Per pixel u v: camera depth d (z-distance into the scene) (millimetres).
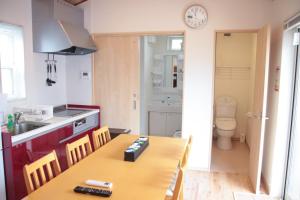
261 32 3201
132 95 4039
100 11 3916
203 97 3713
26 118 3023
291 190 2967
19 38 3104
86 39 3648
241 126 5461
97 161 2123
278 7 3090
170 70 5438
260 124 3051
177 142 2684
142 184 1711
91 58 4051
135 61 3959
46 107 3170
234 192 3176
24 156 2539
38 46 3311
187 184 3381
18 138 2441
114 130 4031
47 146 2865
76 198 1523
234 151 4773
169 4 3684
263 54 3047
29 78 3287
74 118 3371
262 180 3502
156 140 2750
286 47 2828
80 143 2303
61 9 3344
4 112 2814
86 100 4145
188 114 3785
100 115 4180
